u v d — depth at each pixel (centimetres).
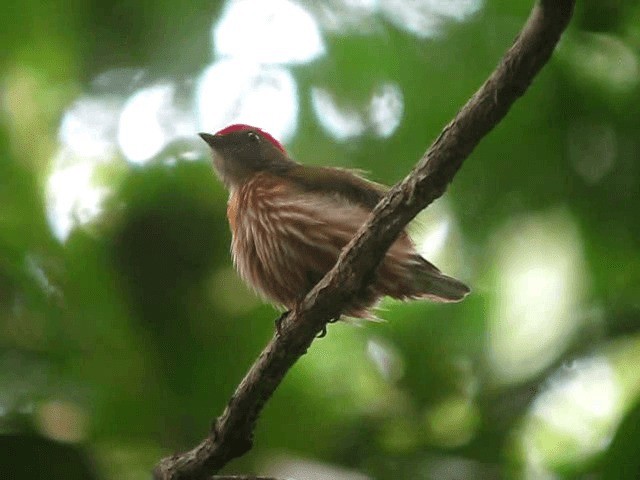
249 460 1150
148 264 1321
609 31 1207
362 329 1434
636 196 1372
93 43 1528
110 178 1523
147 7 1521
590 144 1391
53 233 1401
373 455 1259
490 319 1421
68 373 1251
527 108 1397
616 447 1003
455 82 1486
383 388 1378
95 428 1196
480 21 1489
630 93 1384
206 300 1296
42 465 838
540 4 626
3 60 1521
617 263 1389
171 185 1391
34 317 1309
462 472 1229
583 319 1366
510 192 1414
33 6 1494
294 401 1326
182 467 915
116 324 1291
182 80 1556
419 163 747
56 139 1541
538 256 1422
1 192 1474
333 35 1563
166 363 1265
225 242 1326
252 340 1272
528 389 1314
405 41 1519
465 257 1443
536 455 1407
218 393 1249
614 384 1449
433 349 1404
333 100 1552
